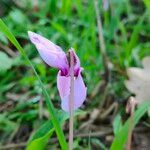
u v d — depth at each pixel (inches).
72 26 11.9
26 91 10.2
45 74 9.9
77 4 12.0
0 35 8.8
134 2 14.2
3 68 7.1
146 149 9.0
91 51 10.7
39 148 5.9
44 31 11.3
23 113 9.4
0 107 9.4
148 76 10.1
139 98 9.9
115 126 7.5
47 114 9.5
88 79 10.2
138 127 9.5
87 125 9.3
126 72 10.6
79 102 5.7
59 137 5.9
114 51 11.4
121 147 6.0
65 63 5.5
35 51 10.9
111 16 11.6
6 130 9.2
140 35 12.5
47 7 12.7
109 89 10.2
